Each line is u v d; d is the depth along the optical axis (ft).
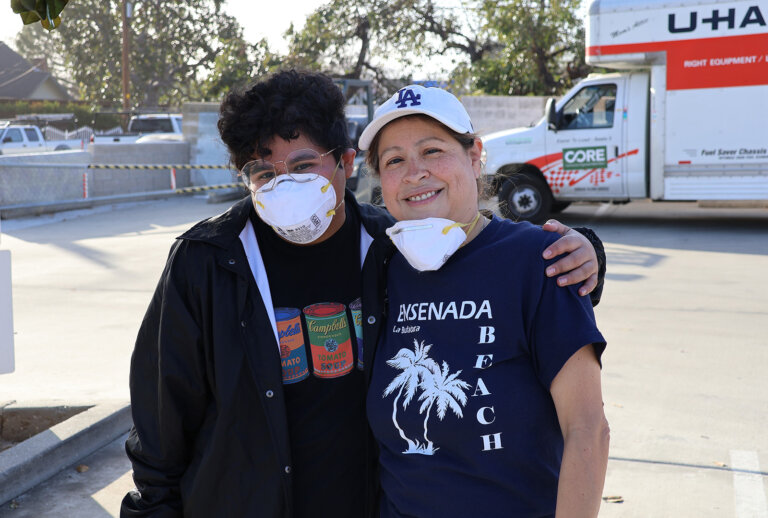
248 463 5.86
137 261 32.40
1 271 11.20
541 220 39.45
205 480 5.93
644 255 31.32
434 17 85.66
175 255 6.01
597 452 4.89
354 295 6.19
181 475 6.21
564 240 5.22
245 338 5.84
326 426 6.01
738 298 23.47
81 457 12.81
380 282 5.86
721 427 13.84
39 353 19.21
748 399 15.16
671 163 36.73
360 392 6.09
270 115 5.85
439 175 5.46
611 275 27.40
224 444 5.86
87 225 44.57
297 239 5.97
